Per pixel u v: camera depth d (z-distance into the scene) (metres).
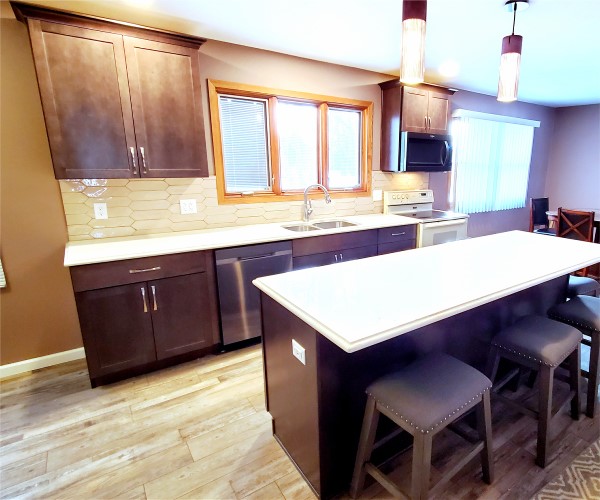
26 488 1.48
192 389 2.14
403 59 1.47
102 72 2.05
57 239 2.36
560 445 1.64
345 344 1.00
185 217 2.77
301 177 3.38
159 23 2.34
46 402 2.03
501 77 1.90
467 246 2.21
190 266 2.30
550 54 3.03
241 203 3.00
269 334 1.60
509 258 1.89
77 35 1.95
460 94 4.49
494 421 1.80
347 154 3.66
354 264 1.85
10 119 2.13
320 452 1.33
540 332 1.59
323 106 3.31
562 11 2.19
